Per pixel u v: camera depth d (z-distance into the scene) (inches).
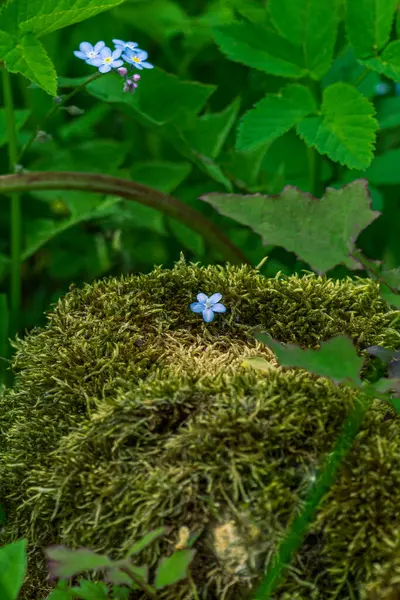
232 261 17.4
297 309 15.2
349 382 13.0
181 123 18.6
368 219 13.7
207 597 13.2
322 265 13.7
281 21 16.8
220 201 13.8
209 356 14.6
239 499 13.2
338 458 13.2
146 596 13.3
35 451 14.4
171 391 13.8
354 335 14.9
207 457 13.4
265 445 13.4
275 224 13.8
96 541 13.6
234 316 15.2
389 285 13.6
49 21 15.3
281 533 13.1
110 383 14.3
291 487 13.3
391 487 13.2
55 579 14.0
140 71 18.1
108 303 15.3
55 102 16.8
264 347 14.8
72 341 14.9
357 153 15.9
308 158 18.6
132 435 13.7
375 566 12.9
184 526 13.2
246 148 16.3
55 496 13.8
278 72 16.8
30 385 14.8
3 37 15.3
